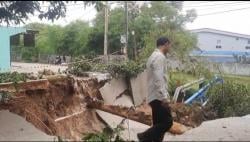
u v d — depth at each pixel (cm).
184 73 2364
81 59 2680
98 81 1870
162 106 759
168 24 3928
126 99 2009
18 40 3203
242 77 2239
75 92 1653
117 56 3150
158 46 779
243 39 2595
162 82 753
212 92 1811
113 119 1565
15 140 812
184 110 1680
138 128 1373
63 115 1516
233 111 1695
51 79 1595
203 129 977
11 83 1417
